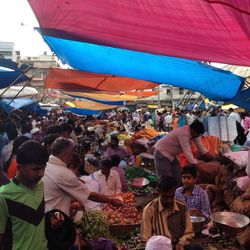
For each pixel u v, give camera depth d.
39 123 14.92
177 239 4.04
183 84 6.12
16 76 7.16
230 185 5.72
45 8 3.11
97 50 5.34
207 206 4.88
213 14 2.89
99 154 11.14
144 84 8.24
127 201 5.45
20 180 2.62
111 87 8.46
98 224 4.32
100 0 3.04
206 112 15.56
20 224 2.54
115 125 18.64
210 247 4.24
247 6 2.43
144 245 4.21
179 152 6.73
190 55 3.70
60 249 2.81
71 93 12.20
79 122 19.22
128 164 9.34
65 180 3.59
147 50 3.76
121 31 3.44
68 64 6.13
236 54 3.51
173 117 20.25
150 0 2.94
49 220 2.83
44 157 2.58
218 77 5.68
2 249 2.54
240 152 5.95
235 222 4.31
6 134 6.79
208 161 6.79
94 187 5.88
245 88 6.03
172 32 3.35
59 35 3.50
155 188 6.68
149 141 10.02
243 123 13.27
